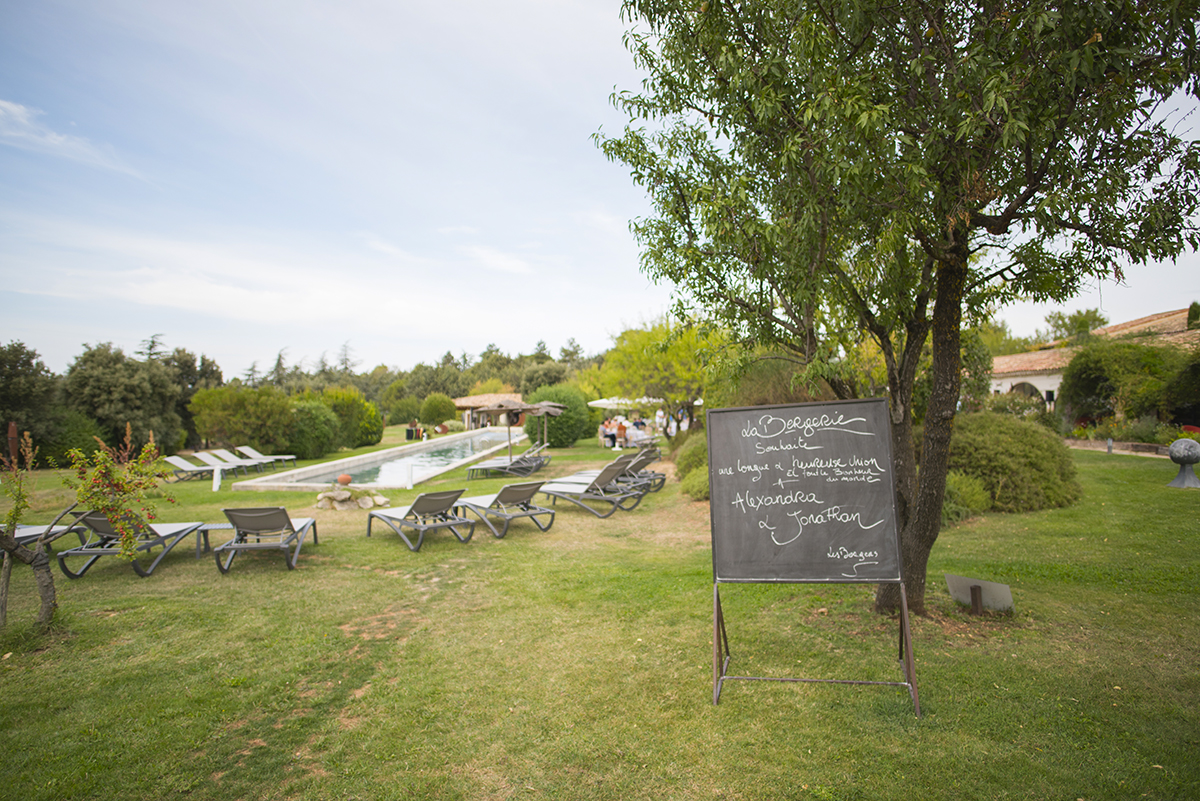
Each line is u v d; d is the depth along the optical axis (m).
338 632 4.89
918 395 9.59
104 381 23.55
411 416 51.59
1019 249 4.97
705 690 3.80
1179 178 3.96
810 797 2.73
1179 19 3.51
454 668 4.20
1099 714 3.33
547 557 7.50
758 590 5.75
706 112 5.21
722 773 2.92
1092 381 18.78
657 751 3.13
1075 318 31.64
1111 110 3.78
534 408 20.55
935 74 4.51
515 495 9.19
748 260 5.07
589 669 4.14
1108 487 10.06
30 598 5.73
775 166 4.93
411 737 3.31
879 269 5.07
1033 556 6.62
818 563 3.86
